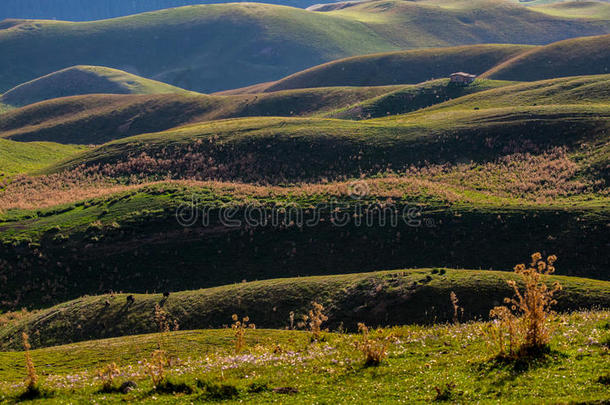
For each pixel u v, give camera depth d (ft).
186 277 246.06
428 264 240.12
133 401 41.91
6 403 44.98
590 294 152.05
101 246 266.98
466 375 38.78
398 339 55.16
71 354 116.88
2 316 216.95
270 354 56.24
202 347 112.57
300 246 261.44
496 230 252.01
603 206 255.70
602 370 34.30
